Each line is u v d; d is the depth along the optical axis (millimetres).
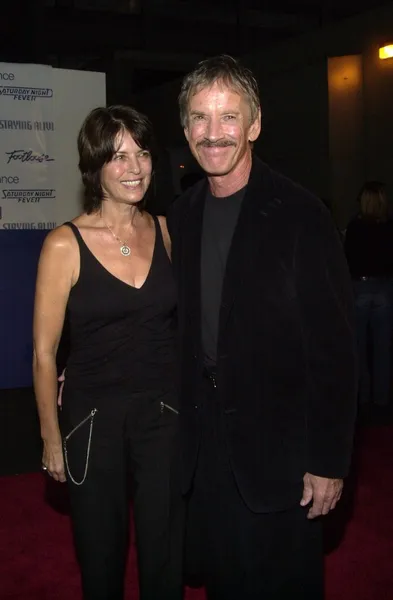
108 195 2369
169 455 2424
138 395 2383
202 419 2295
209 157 2131
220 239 2217
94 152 2316
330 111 9336
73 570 3354
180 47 14258
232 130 2104
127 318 2355
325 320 2049
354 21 9094
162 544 2457
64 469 2430
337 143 9359
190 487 2414
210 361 2260
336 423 2088
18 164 6430
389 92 8711
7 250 6535
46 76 6387
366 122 9102
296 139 10039
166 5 15195
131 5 14992
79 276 2322
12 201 6473
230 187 2199
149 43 14078
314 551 2283
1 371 6730
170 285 2420
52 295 2311
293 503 2186
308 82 9750
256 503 2164
